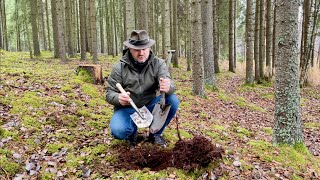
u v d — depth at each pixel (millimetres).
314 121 8062
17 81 6930
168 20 10680
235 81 14844
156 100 3877
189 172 3348
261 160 4109
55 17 15648
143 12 11078
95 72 7969
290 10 4305
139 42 3523
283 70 4566
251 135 5793
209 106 7957
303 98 11547
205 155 3408
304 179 3770
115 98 3625
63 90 6598
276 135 4762
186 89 9648
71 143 4074
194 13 8406
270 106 9953
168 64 3771
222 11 22219
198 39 8508
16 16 24781
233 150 4293
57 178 3236
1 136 3980
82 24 15703
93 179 3230
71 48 17719
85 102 6012
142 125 3678
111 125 3764
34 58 14828
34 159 3572
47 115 4871
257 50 14281
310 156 4598
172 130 4836
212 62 10570
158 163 3570
